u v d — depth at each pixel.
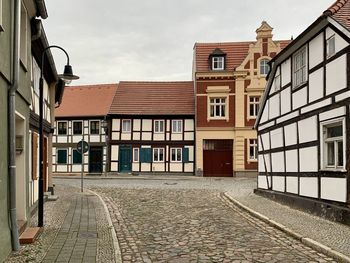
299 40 13.72
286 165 15.56
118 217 12.96
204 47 37.94
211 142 36.16
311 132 13.23
